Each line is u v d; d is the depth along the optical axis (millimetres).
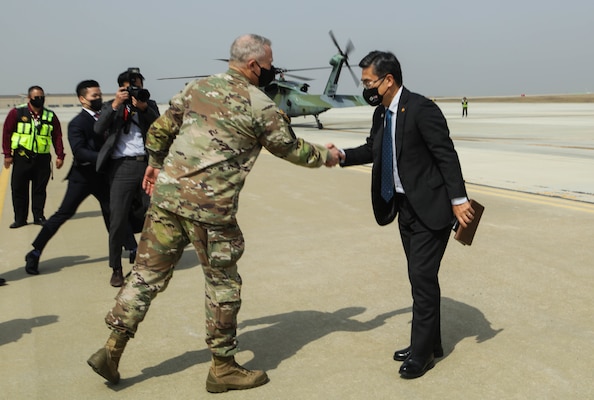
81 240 6273
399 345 3426
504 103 105062
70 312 4035
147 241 2838
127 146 4520
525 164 12148
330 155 3031
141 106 4477
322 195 8781
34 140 6797
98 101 4918
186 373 3107
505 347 3355
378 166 3150
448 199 3021
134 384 2982
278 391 2881
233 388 2893
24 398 2828
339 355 3299
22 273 5012
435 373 3049
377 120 3201
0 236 6484
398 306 4078
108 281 4770
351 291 4410
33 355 3330
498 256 5238
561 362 3143
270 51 2760
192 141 2664
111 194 4535
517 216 6902
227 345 2830
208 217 2672
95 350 3398
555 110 54969
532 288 4383
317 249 5645
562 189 8836
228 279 2826
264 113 2666
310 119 43688
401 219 3186
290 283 4617
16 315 3982
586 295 4211
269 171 11789
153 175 3389
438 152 2934
